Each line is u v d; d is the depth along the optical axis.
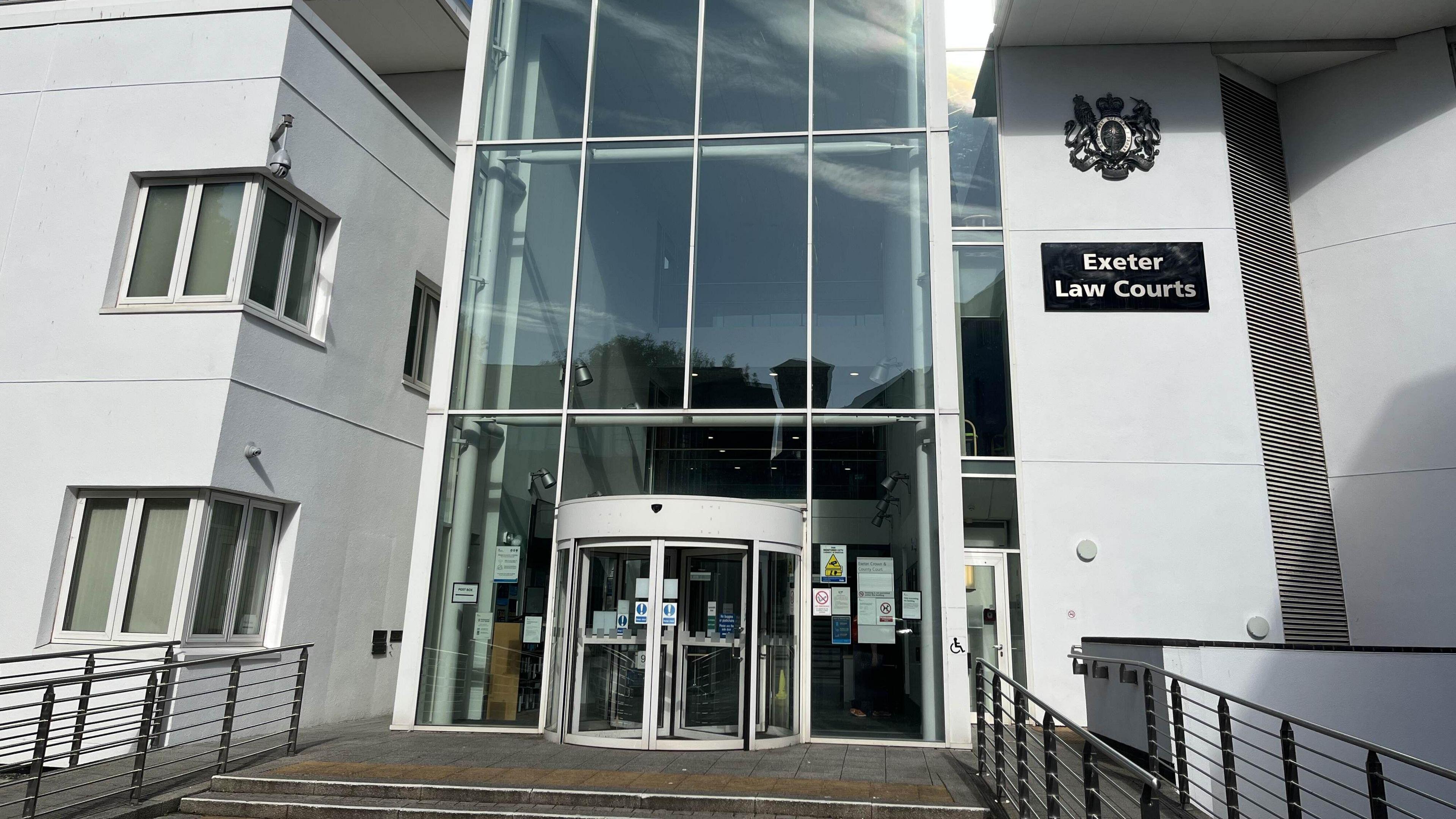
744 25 12.03
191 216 10.41
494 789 7.24
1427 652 8.86
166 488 9.62
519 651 10.43
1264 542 12.86
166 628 9.38
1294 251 14.82
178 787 7.63
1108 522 13.04
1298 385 14.05
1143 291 13.74
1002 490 13.32
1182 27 14.16
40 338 10.13
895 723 9.86
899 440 10.62
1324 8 13.70
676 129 11.77
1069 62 14.62
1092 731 10.87
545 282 11.51
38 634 9.34
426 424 12.81
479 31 12.30
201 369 9.78
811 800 7.03
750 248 11.33
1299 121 15.16
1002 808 6.90
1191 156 14.21
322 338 11.37
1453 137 13.88
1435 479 13.16
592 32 12.17
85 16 10.98
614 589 9.65
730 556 9.63
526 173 11.84
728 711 9.36
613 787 7.35
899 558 10.27
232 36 10.71
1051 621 12.80
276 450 10.45
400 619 12.91
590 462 10.91
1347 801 8.73
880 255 11.19
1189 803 8.11
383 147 12.66
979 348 13.83
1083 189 14.13
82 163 10.59
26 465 9.83
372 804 7.15
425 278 13.77
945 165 11.27
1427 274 13.73
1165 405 13.34
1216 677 8.87
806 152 11.55
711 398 10.95
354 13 15.41
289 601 10.66
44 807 6.70
